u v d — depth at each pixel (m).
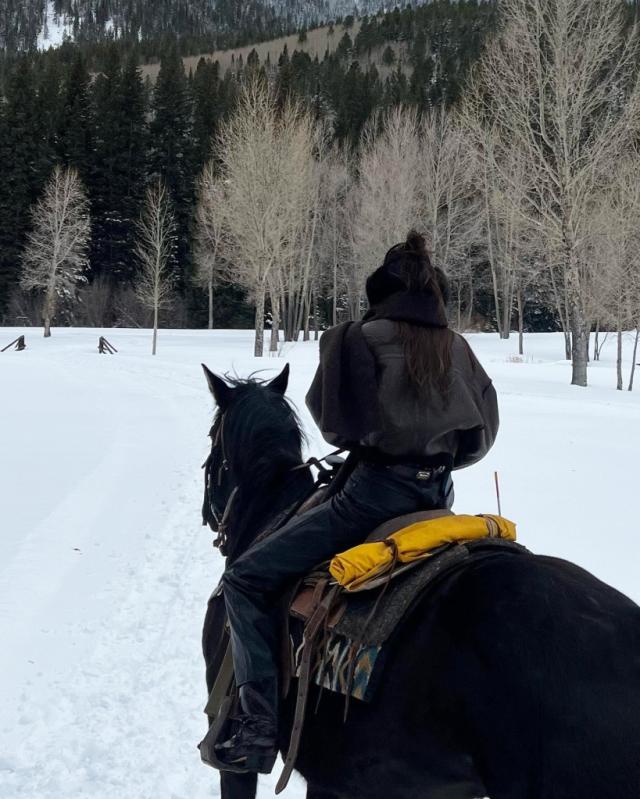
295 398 18.20
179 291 75.56
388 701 2.34
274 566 2.82
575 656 2.00
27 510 9.97
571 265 27.58
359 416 2.64
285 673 2.81
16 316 71.19
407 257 2.77
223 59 159.12
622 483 10.31
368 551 2.53
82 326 71.50
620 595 2.20
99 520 9.62
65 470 12.50
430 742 2.22
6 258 71.75
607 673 1.96
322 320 72.62
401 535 2.55
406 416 2.63
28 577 7.50
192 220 74.94
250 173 40.44
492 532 2.65
